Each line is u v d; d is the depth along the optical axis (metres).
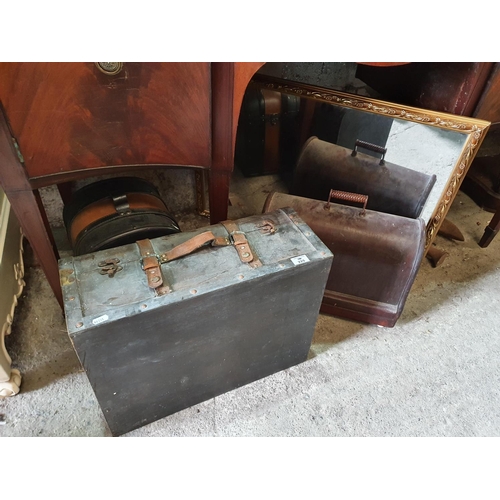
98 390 0.92
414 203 1.44
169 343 0.92
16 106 0.80
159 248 0.97
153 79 0.89
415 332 1.37
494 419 1.15
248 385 1.21
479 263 1.65
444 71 1.26
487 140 1.72
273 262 0.95
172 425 1.11
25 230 1.03
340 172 1.48
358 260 1.23
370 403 1.17
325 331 1.36
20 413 1.11
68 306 0.82
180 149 1.04
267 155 1.80
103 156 0.97
